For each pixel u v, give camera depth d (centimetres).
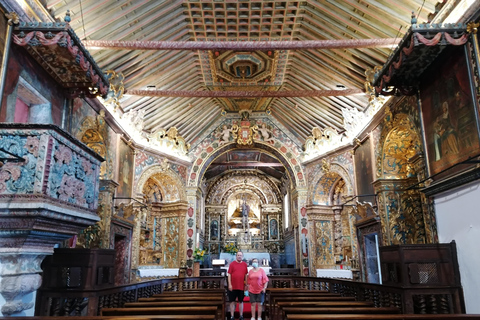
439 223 917
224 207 2847
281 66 1584
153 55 1345
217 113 2077
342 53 1299
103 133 1312
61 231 624
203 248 2689
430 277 816
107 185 1302
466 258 802
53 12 935
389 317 470
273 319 902
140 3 1082
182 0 1192
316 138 1928
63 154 602
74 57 760
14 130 558
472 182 788
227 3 1220
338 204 1950
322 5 1159
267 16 1276
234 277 952
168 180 1973
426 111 960
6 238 566
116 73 1292
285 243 2702
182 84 1641
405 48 800
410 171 1267
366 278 1445
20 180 541
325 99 1647
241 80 1697
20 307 585
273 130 2105
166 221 1992
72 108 991
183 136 2030
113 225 1367
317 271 1830
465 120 797
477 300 762
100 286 817
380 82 959
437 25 760
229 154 2355
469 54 772
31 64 811
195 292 1055
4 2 697
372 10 1054
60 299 779
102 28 1103
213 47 1020
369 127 1415
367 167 1456
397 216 1259
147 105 1653
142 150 1752
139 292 1055
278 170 2666
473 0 798
